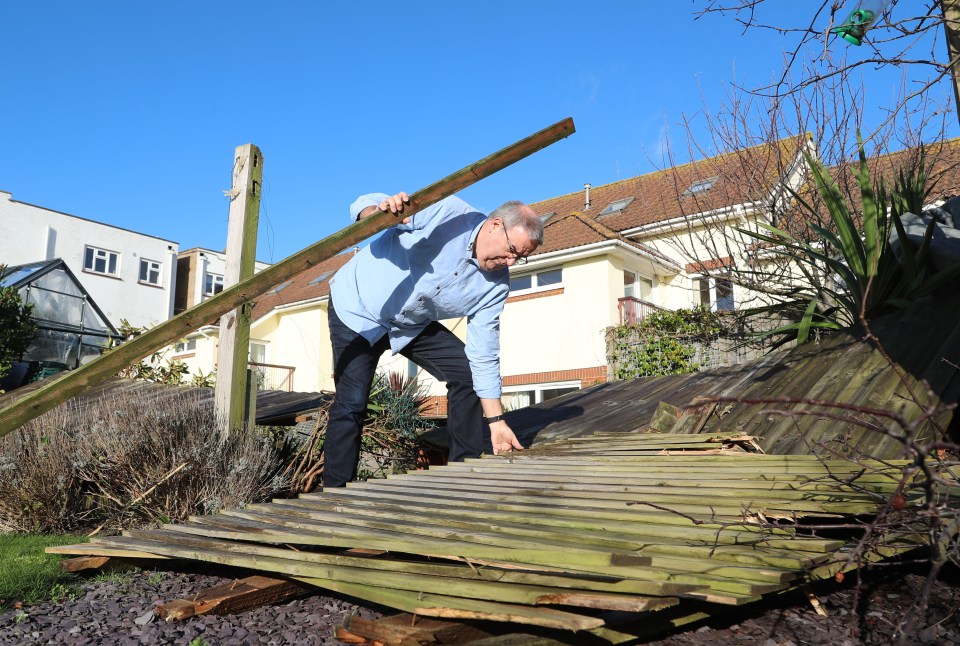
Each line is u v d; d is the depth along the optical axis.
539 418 5.46
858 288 4.63
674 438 3.55
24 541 3.48
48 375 15.72
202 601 2.22
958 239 4.17
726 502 2.22
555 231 15.60
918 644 1.74
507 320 14.96
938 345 3.62
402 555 2.47
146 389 6.31
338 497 3.09
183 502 3.84
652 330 10.62
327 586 2.12
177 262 31.45
